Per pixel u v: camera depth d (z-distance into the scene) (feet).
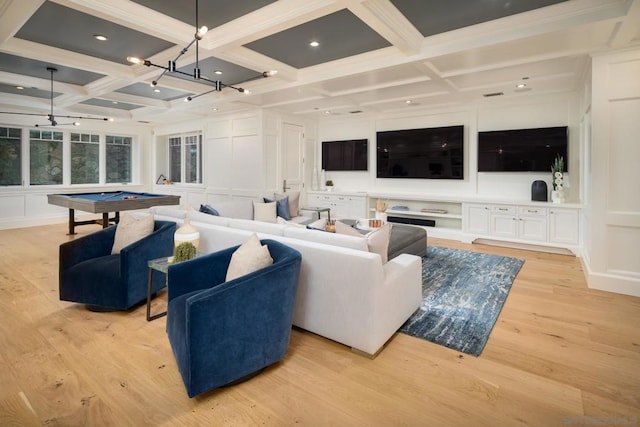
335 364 7.01
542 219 16.44
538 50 11.36
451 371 6.77
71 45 12.81
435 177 20.57
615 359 7.20
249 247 7.17
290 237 8.78
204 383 5.75
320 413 5.59
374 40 12.23
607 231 11.27
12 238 19.29
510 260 15.02
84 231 21.36
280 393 6.09
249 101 19.51
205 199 25.82
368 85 15.99
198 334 5.62
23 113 22.45
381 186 23.20
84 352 7.38
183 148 28.43
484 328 8.60
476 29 10.90
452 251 16.65
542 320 9.07
